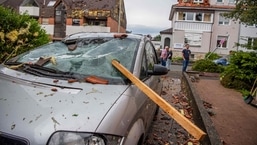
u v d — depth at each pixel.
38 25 8.22
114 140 2.25
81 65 3.34
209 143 3.90
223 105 7.37
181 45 37.19
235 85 10.55
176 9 37.28
